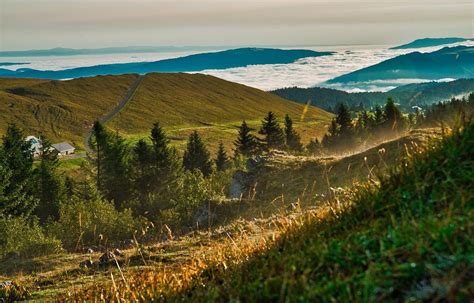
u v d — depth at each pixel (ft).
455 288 7.95
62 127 618.03
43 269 50.60
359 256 10.52
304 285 10.08
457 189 11.93
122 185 255.91
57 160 313.73
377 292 9.02
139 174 258.78
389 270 9.41
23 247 73.51
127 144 273.75
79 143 568.00
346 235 12.29
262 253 14.79
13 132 276.62
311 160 93.40
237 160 246.68
